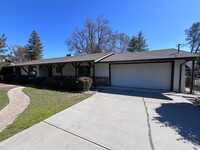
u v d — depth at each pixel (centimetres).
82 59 1089
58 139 279
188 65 907
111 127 337
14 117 420
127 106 529
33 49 4062
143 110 477
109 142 265
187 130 318
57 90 954
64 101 623
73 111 470
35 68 1620
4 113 460
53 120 388
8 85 1327
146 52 1167
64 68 1447
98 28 2833
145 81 958
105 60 1030
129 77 1028
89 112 458
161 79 891
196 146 250
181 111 464
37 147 249
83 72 1286
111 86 1070
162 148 243
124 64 1045
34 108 513
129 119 391
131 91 859
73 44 3009
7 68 1988
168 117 405
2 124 367
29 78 1502
